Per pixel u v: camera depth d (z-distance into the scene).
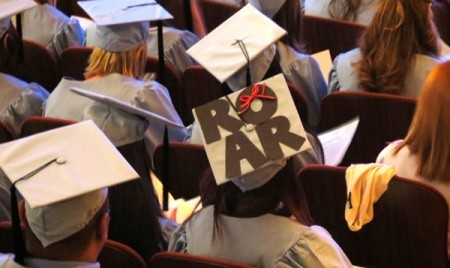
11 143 2.90
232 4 5.96
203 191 2.88
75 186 2.69
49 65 4.94
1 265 2.65
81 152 2.86
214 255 2.82
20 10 4.68
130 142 3.74
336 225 3.47
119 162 2.84
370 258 3.47
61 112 4.02
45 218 2.64
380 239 3.39
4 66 4.89
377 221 3.33
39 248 2.68
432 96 3.24
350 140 3.96
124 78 4.07
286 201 2.76
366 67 4.30
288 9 4.61
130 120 3.75
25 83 4.44
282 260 2.71
